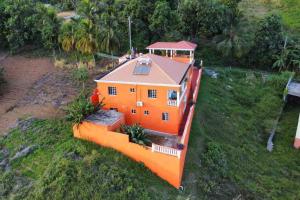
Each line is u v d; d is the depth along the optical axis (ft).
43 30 166.30
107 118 108.58
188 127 112.37
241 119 146.92
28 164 99.66
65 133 110.11
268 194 108.47
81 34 157.28
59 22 175.01
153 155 98.17
